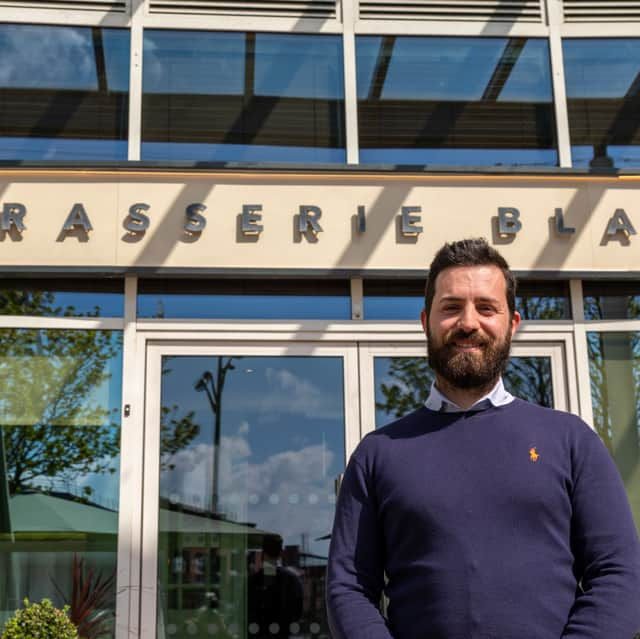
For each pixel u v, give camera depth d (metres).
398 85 5.42
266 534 4.74
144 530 4.67
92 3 5.33
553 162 5.39
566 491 1.83
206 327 4.93
